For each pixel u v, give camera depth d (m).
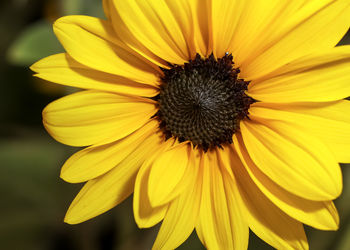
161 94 0.28
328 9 0.26
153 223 0.26
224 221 0.27
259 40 0.27
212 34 0.27
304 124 0.27
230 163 0.28
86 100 0.26
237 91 0.28
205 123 0.28
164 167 0.27
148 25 0.26
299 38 0.26
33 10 0.36
